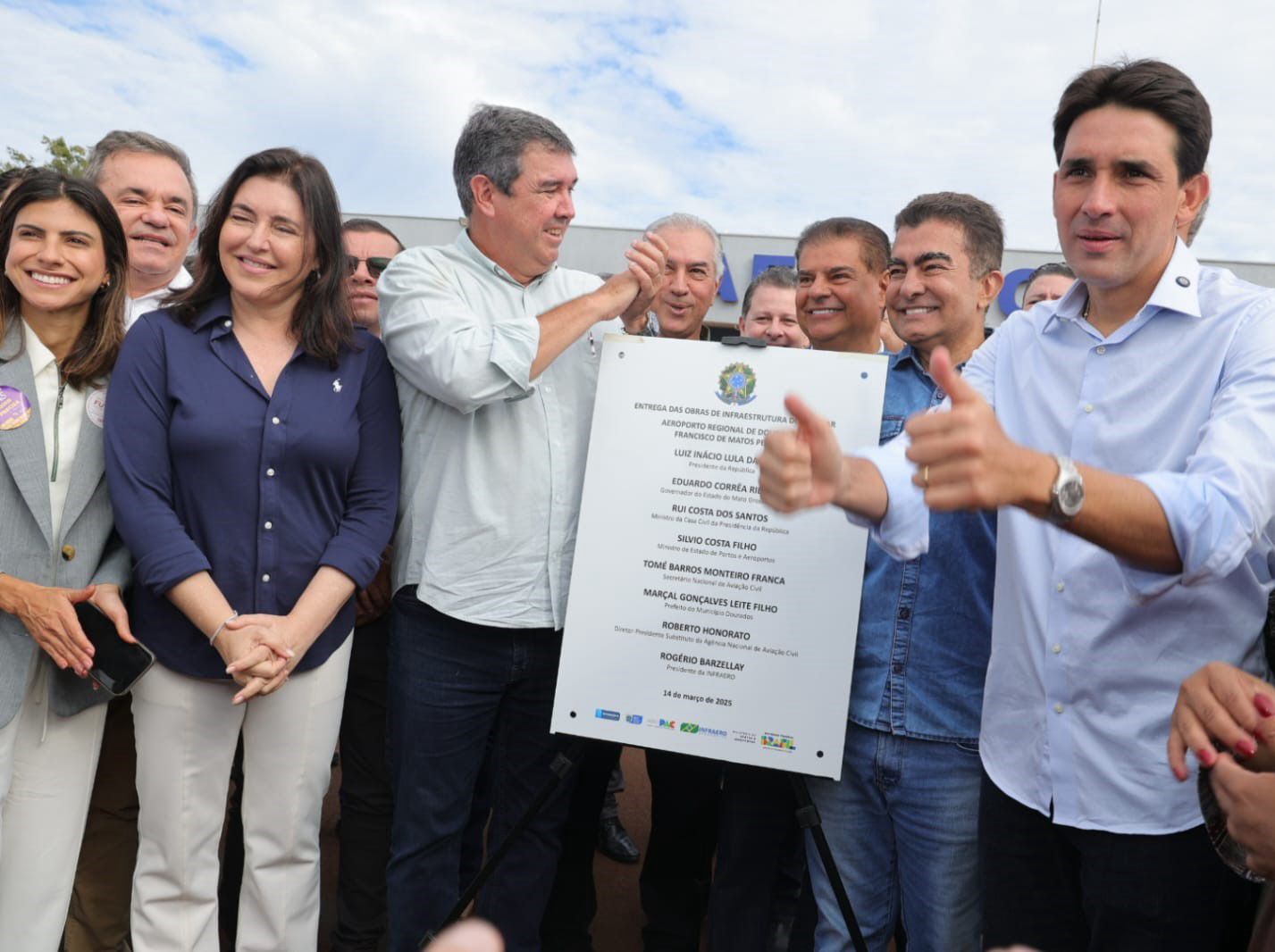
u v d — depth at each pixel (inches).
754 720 95.2
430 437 105.7
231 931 122.9
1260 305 67.0
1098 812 71.4
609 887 152.1
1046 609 74.4
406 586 105.3
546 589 103.4
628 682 98.3
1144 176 67.5
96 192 96.2
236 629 91.3
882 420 96.5
